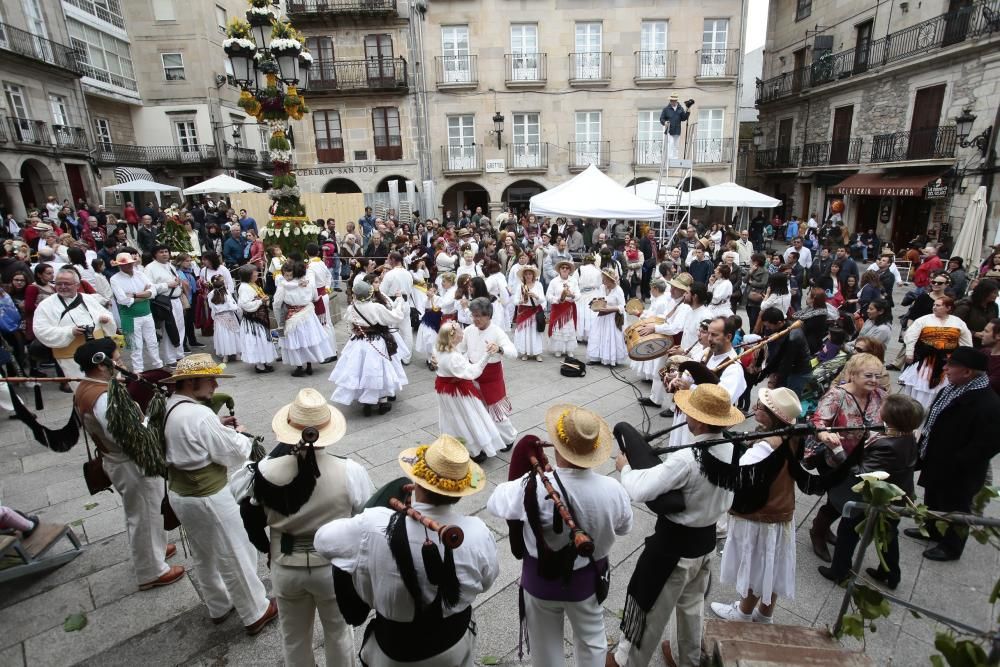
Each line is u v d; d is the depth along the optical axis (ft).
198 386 10.28
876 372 12.26
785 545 9.98
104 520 14.80
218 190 61.98
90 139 78.64
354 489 8.73
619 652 9.77
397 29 72.23
